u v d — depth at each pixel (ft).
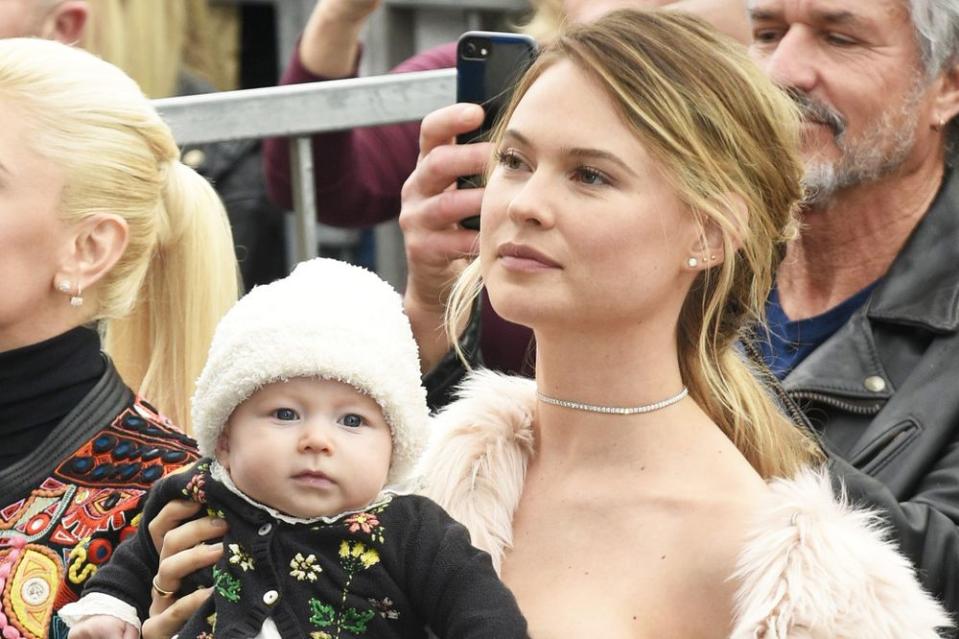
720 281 16.51
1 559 18.62
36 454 18.94
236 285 21.08
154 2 29.01
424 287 21.08
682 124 15.78
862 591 15.35
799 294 22.11
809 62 21.16
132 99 19.54
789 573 15.39
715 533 15.89
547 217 15.67
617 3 22.24
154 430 19.42
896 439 19.92
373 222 27.30
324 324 15.97
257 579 15.94
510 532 16.70
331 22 26.84
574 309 15.80
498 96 20.58
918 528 18.47
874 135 21.08
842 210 21.43
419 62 27.14
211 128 24.32
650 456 16.39
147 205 19.53
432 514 16.29
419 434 16.44
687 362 17.02
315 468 15.87
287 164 26.35
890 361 20.68
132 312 20.89
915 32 21.01
